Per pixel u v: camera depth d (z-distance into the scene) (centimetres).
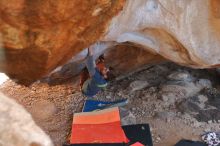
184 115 491
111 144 436
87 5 286
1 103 168
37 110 501
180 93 525
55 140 451
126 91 541
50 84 548
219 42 417
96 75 470
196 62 443
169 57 450
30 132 163
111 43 445
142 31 415
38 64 314
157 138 457
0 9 260
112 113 488
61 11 276
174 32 400
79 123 473
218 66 458
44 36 290
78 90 545
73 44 322
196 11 391
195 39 411
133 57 530
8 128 159
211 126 478
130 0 345
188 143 443
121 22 361
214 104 511
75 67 498
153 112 502
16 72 320
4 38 280
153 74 571
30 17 272
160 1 374
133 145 435
